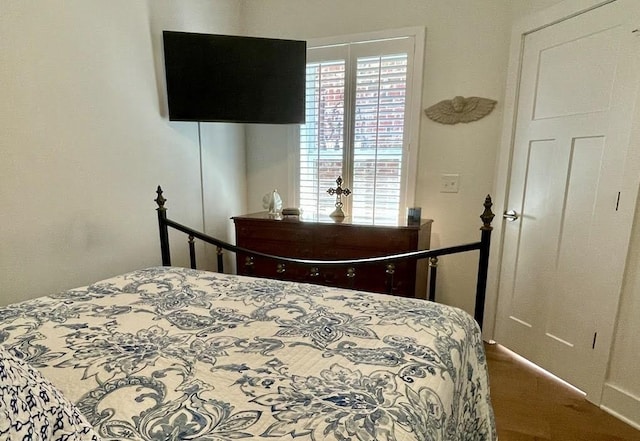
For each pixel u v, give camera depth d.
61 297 1.30
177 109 2.36
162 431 0.62
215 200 2.93
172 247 2.53
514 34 2.23
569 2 1.87
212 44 2.37
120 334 1.01
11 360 0.51
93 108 1.93
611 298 1.73
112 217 2.08
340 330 1.03
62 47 1.76
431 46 2.51
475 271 2.59
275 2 2.93
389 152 2.71
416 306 1.23
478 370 1.17
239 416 0.66
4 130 1.57
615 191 1.70
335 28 2.77
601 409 1.79
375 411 0.67
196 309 1.20
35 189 1.70
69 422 0.51
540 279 2.14
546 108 2.06
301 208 3.08
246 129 3.22
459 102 2.45
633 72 1.60
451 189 2.59
